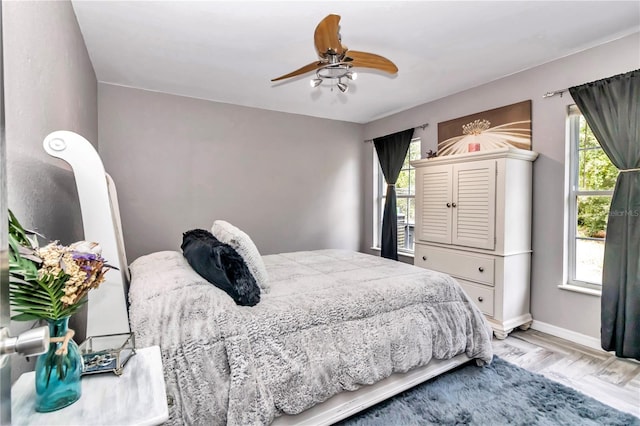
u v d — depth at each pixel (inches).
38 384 30.3
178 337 52.5
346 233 196.5
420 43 99.5
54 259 29.7
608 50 97.1
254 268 71.0
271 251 173.0
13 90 40.9
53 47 61.4
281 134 173.9
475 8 81.8
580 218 107.3
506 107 123.9
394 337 71.7
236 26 90.3
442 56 108.4
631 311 88.7
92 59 110.8
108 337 40.9
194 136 151.2
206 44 100.7
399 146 169.8
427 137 158.4
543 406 71.4
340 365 63.9
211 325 55.1
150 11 82.7
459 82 131.6
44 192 53.2
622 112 91.4
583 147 106.5
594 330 101.3
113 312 48.3
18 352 21.5
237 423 50.8
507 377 82.8
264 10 82.6
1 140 21.8
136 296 56.4
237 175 162.2
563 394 75.7
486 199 112.4
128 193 138.2
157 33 93.8
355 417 68.1
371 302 72.7
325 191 188.5
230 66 117.1
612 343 92.6
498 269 108.8
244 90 142.0
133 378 36.4
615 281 92.0
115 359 37.8
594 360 93.0
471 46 101.7
